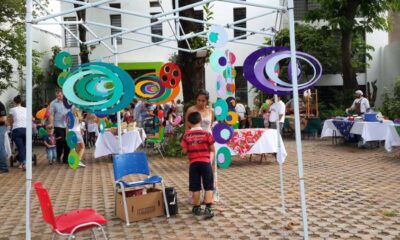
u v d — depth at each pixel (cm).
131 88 559
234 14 2330
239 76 2370
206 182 602
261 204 666
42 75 2089
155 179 619
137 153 630
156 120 1520
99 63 563
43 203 407
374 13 1839
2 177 991
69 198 762
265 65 511
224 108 604
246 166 1048
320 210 625
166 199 612
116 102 555
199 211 614
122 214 601
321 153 1249
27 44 427
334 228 539
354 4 1811
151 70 2395
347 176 883
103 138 1121
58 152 1201
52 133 1183
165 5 2309
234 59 632
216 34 595
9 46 1527
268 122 1623
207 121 640
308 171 954
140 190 643
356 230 530
